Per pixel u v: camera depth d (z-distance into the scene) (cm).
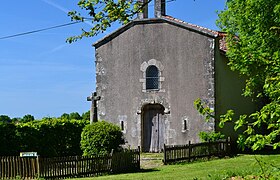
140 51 2464
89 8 868
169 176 1479
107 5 866
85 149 1905
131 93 2470
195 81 2320
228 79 2397
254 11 1189
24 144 2156
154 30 2445
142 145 2423
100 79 2569
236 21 1898
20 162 1559
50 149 2303
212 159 2083
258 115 536
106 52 2566
